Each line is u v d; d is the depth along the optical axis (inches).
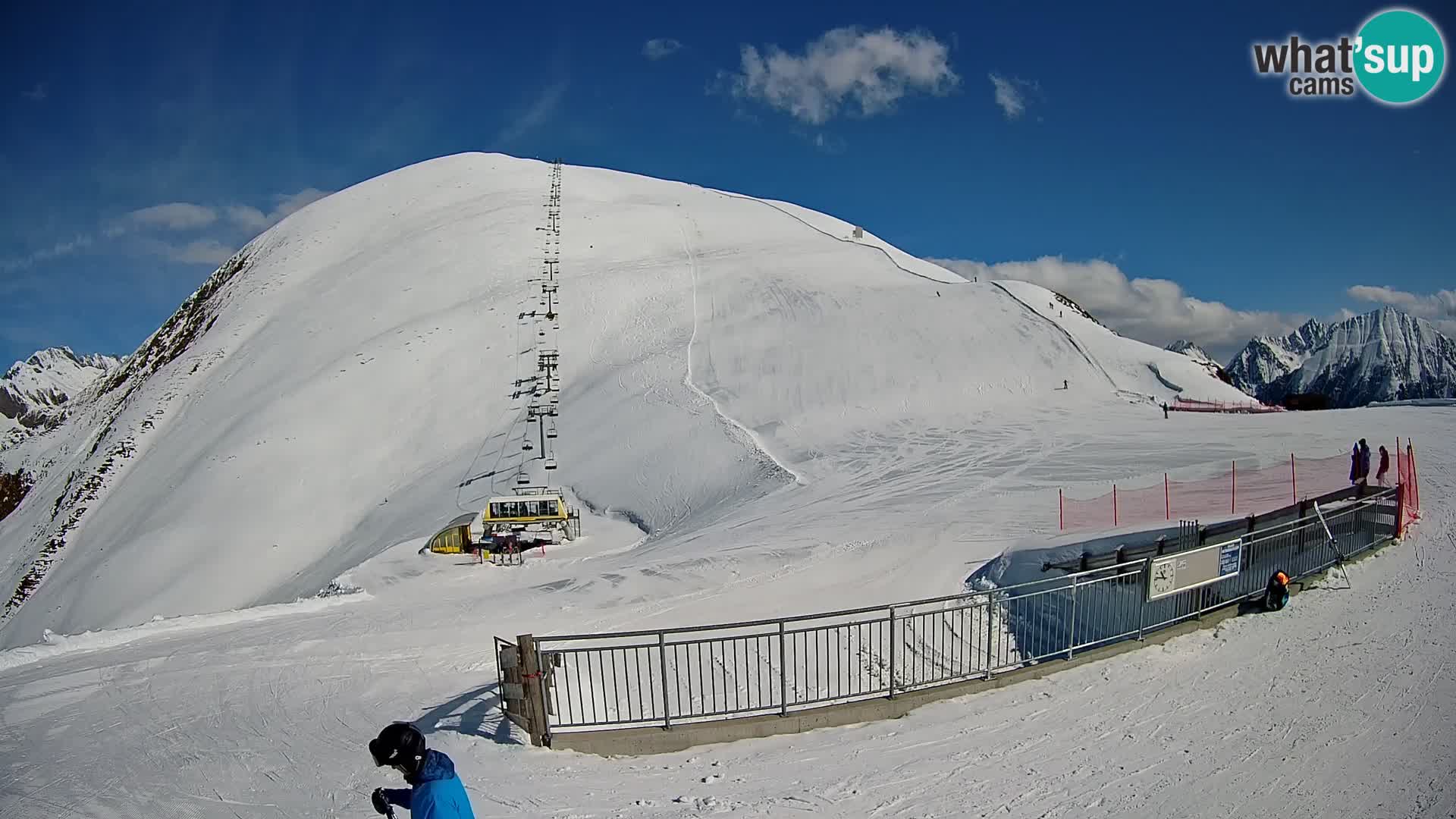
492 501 1226.6
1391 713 373.1
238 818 315.6
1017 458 1277.1
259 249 3316.9
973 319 2065.7
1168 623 510.0
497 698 434.6
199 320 3011.8
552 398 1958.7
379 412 1998.0
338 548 1598.2
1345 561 632.4
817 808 299.4
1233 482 931.3
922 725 388.8
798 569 796.0
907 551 826.8
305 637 657.0
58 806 338.6
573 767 346.6
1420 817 283.1
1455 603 530.0
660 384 1849.2
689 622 645.3
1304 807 293.0
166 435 2253.9
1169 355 2005.4
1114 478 1109.1
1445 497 861.8
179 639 672.4
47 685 537.3
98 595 1610.5
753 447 1456.7
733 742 379.9
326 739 410.6
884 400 1695.4
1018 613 590.6
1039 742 359.3
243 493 1800.0
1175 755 339.9
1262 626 511.5
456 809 181.9
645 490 1423.5
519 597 788.6
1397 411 1702.8
